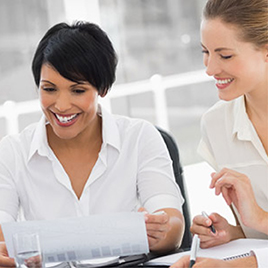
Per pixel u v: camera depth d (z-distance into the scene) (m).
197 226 2.53
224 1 2.43
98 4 7.04
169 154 3.13
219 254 2.38
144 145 2.94
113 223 2.15
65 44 2.53
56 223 2.16
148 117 7.39
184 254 2.40
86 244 2.15
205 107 7.65
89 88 2.59
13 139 2.96
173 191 2.85
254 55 2.45
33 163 2.88
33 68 2.63
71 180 2.88
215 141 2.85
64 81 2.55
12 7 6.59
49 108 2.63
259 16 2.40
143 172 2.89
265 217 2.50
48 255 2.16
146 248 2.17
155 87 7.22
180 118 7.54
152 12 7.34
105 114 2.90
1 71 6.61
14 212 2.87
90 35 2.60
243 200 2.48
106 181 2.88
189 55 7.53
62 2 6.81
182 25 7.47
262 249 2.16
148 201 2.83
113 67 2.68
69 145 2.86
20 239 2.02
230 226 2.66
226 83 2.51
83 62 2.54
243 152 2.76
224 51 2.43
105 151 2.87
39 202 2.86
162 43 7.42
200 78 7.54
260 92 2.58
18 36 6.63
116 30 7.20
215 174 2.53
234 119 2.79
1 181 2.87
